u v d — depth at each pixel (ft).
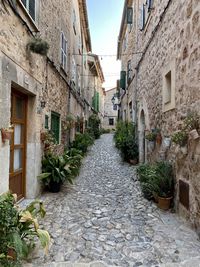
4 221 7.50
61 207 14.98
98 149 45.01
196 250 9.70
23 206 14.67
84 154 36.14
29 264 8.64
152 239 10.71
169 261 8.96
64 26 26.78
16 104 14.78
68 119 28.45
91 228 11.93
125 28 48.44
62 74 26.27
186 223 12.25
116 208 14.93
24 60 13.62
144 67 26.21
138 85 30.86
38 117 16.84
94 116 67.00
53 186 18.20
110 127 117.29
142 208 14.90
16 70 12.37
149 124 23.22
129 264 8.77
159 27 18.74
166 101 16.80
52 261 8.89
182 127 12.91
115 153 40.14
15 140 14.87
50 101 20.42
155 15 20.79
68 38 29.71
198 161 10.75
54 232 11.42
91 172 26.27
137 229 11.80
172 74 15.03
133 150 30.53
